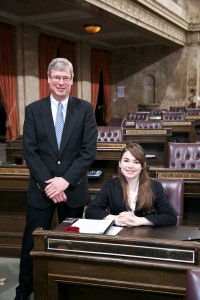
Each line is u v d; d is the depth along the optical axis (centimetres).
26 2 880
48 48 1161
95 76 1509
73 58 1341
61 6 921
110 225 214
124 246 168
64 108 258
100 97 1677
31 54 1080
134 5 1077
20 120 1070
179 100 1652
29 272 268
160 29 1311
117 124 1042
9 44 1011
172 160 430
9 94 1030
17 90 1055
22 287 270
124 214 229
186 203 337
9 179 347
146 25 1186
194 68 1620
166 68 1656
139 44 1631
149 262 164
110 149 484
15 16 1009
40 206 260
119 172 255
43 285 179
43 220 263
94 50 1489
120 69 1714
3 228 363
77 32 1291
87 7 884
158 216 230
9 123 1045
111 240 169
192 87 1631
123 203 250
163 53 1653
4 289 300
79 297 192
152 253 165
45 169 251
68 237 173
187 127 793
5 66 1005
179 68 1636
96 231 198
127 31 1291
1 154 976
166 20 1355
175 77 1648
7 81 1018
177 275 161
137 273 166
